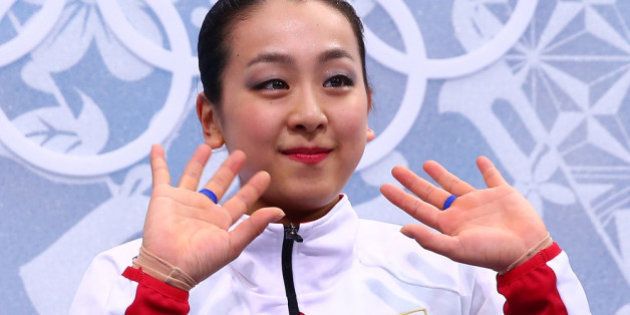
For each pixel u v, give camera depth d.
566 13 6.00
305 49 3.40
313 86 3.42
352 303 3.55
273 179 3.44
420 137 5.79
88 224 5.45
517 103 5.91
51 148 5.43
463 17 5.91
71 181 5.45
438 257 3.75
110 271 3.53
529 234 3.22
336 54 3.44
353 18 3.67
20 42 5.44
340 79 3.48
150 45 5.59
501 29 5.94
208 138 3.75
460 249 3.13
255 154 3.45
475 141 5.86
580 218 5.89
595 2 6.02
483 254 3.15
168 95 5.59
